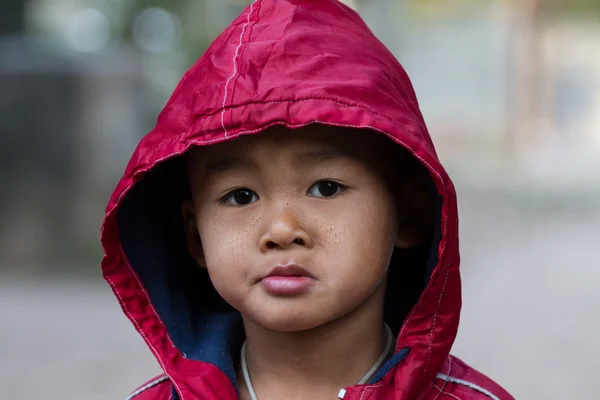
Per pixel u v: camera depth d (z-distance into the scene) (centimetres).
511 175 2008
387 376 207
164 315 236
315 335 208
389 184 207
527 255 1134
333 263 194
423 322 211
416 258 231
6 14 1053
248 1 1180
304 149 196
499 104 2631
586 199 1667
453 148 2530
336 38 207
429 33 2639
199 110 201
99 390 589
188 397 215
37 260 937
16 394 583
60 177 949
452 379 218
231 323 233
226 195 203
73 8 1563
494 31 2623
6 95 934
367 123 192
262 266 195
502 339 718
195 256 232
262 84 197
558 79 2823
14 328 740
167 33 1349
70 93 948
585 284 959
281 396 212
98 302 825
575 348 690
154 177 235
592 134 2839
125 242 232
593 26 2795
